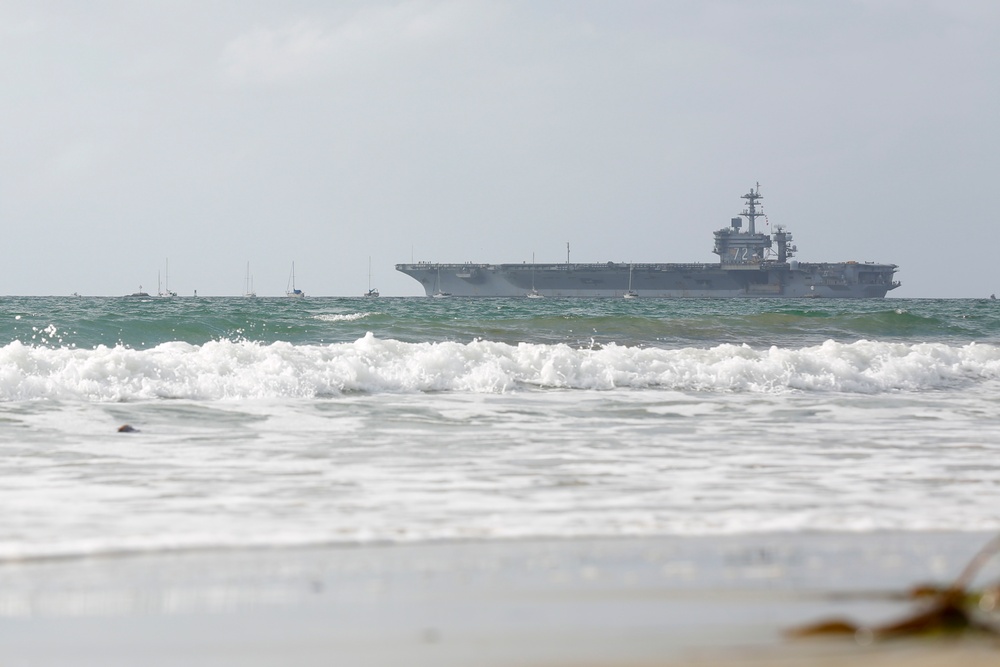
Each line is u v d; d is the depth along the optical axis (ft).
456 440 57.67
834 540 31.22
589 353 98.53
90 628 21.47
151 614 22.57
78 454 50.37
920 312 354.74
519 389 87.76
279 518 34.73
